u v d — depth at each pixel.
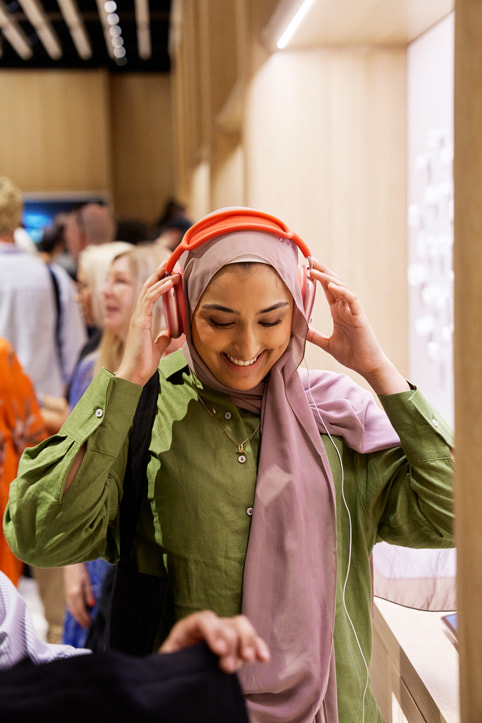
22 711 0.75
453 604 1.68
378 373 1.35
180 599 1.27
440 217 2.12
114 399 1.26
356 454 1.38
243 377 1.24
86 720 0.76
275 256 1.20
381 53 2.37
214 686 0.82
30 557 1.29
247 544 1.26
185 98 7.55
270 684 1.20
